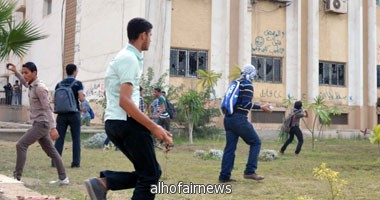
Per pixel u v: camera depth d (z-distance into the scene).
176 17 20.56
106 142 13.70
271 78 22.70
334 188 5.98
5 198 5.37
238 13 21.83
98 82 22.23
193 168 9.66
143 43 4.14
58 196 6.00
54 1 27.86
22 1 32.25
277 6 22.86
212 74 18.31
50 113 7.08
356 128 24.33
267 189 7.23
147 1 19.77
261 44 22.44
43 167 9.38
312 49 23.08
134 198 4.00
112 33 21.45
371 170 9.90
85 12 24.05
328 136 22.80
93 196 4.13
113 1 21.53
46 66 28.62
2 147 13.45
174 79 20.39
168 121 14.35
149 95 17.05
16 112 29.00
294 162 11.27
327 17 23.98
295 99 21.36
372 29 24.52
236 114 7.70
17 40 7.62
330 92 23.92
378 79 24.98
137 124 3.97
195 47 20.91
